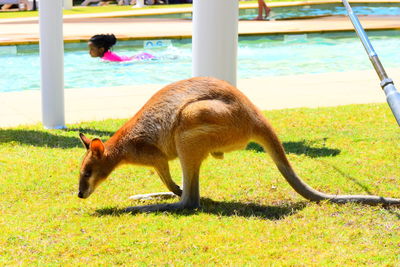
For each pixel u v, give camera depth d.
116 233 5.33
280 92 12.02
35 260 4.81
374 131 8.88
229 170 7.23
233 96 5.72
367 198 5.91
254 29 20.97
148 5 34.59
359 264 4.60
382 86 5.22
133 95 11.89
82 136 6.02
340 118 9.71
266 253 4.82
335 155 7.79
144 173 7.27
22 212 5.93
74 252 4.95
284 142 8.41
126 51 18.95
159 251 4.92
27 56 18.23
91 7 34.56
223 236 5.16
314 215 5.68
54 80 9.21
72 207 6.09
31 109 10.75
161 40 19.39
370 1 31.06
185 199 5.94
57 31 9.12
